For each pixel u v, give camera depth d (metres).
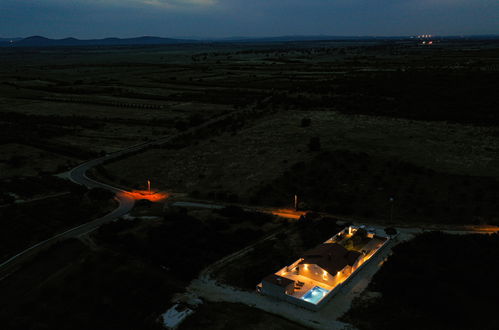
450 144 96.38
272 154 100.06
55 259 58.97
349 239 60.22
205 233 64.81
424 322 43.41
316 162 89.56
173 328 44.09
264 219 69.69
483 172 77.81
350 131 112.00
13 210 73.44
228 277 53.19
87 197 83.75
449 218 65.31
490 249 54.81
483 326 43.06
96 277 53.53
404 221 66.00
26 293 51.34
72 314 47.34
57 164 106.25
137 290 50.84
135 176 97.00
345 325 43.62
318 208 72.25
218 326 43.78
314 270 51.62
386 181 78.00
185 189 88.25
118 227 67.75
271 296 48.91
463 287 48.78
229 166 97.19
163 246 59.81
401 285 48.91
